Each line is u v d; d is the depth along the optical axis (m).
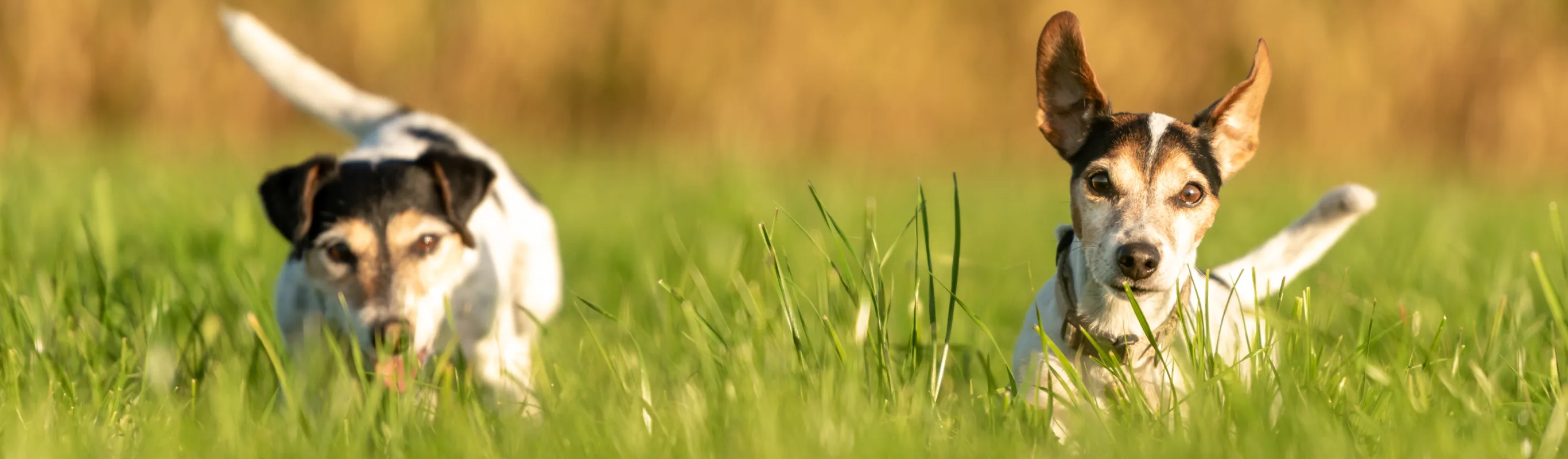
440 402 11.81
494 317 15.12
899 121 50.03
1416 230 26.16
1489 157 50.94
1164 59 49.97
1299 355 12.23
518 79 50.09
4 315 14.02
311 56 49.56
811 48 49.56
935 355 12.36
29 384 12.37
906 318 17.77
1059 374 12.19
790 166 44.03
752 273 18.42
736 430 10.77
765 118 49.53
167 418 11.37
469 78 49.84
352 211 13.91
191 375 13.89
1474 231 26.56
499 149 46.88
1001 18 50.25
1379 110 50.75
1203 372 11.44
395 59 49.56
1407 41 50.72
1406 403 10.90
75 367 13.32
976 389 14.38
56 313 14.13
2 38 47.81
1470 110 50.97
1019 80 50.25
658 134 50.06
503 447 11.01
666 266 19.81
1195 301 12.85
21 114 48.06
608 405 11.63
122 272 16.70
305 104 18.38
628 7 49.97
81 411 11.69
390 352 13.20
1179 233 11.65
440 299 14.15
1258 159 50.34
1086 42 49.41
